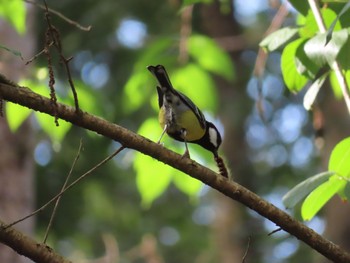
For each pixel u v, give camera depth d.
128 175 19.31
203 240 21.66
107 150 16.67
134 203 20.59
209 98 8.07
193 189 8.07
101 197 19.27
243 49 16.95
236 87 16.89
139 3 15.95
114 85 16.92
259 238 17.17
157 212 21.58
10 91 4.90
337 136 14.12
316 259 15.62
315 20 6.17
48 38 4.76
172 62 8.24
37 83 6.99
